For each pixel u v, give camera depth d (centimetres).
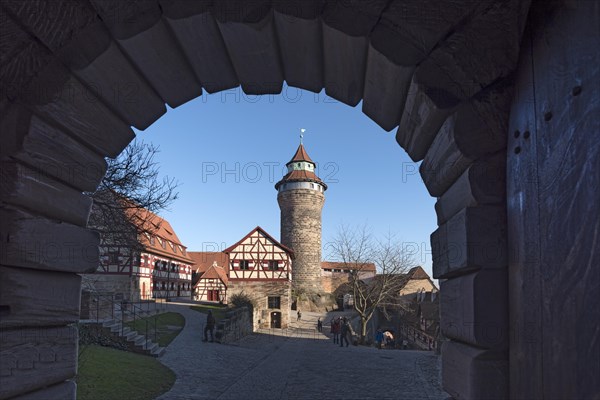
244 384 1225
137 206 1073
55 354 232
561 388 156
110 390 933
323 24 211
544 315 167
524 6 184
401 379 1397
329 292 5381
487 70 199
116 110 252
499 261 199
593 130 144
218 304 3797
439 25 194
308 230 4769
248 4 206
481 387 195
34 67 200
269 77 264
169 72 250
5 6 180
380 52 205
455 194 226
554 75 166
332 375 1445
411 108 230
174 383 1142
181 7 207
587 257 145
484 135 203
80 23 201
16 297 202
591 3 147
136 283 3038
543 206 170
